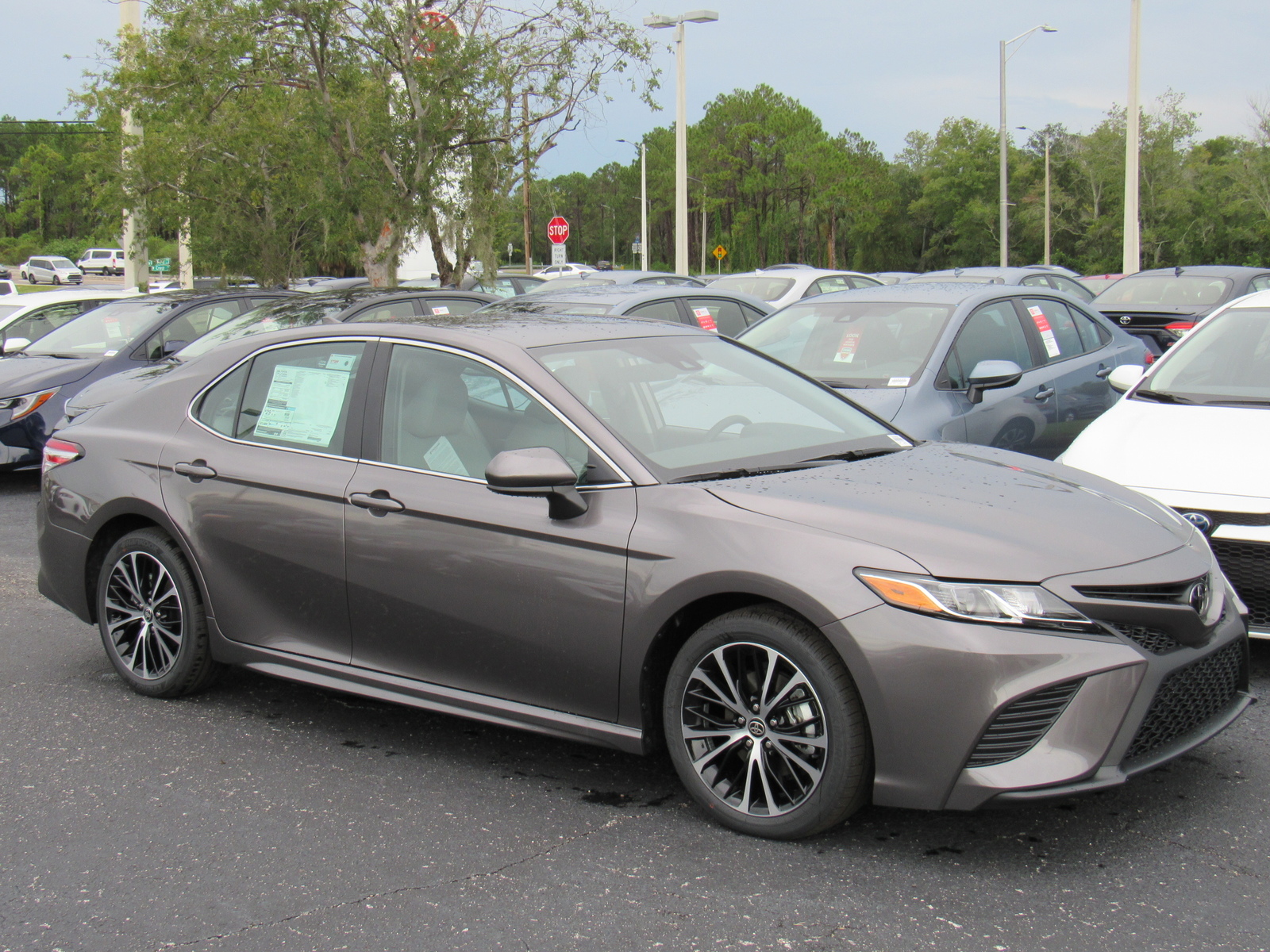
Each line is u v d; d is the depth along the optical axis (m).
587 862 3.40
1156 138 71.75
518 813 3.76
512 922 3.08
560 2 16.92
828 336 7.57
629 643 3.64
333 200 16.42
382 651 4.25
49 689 5.07
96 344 11.23
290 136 16.59
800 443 4.18
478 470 4.03
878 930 3.00
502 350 4.17
